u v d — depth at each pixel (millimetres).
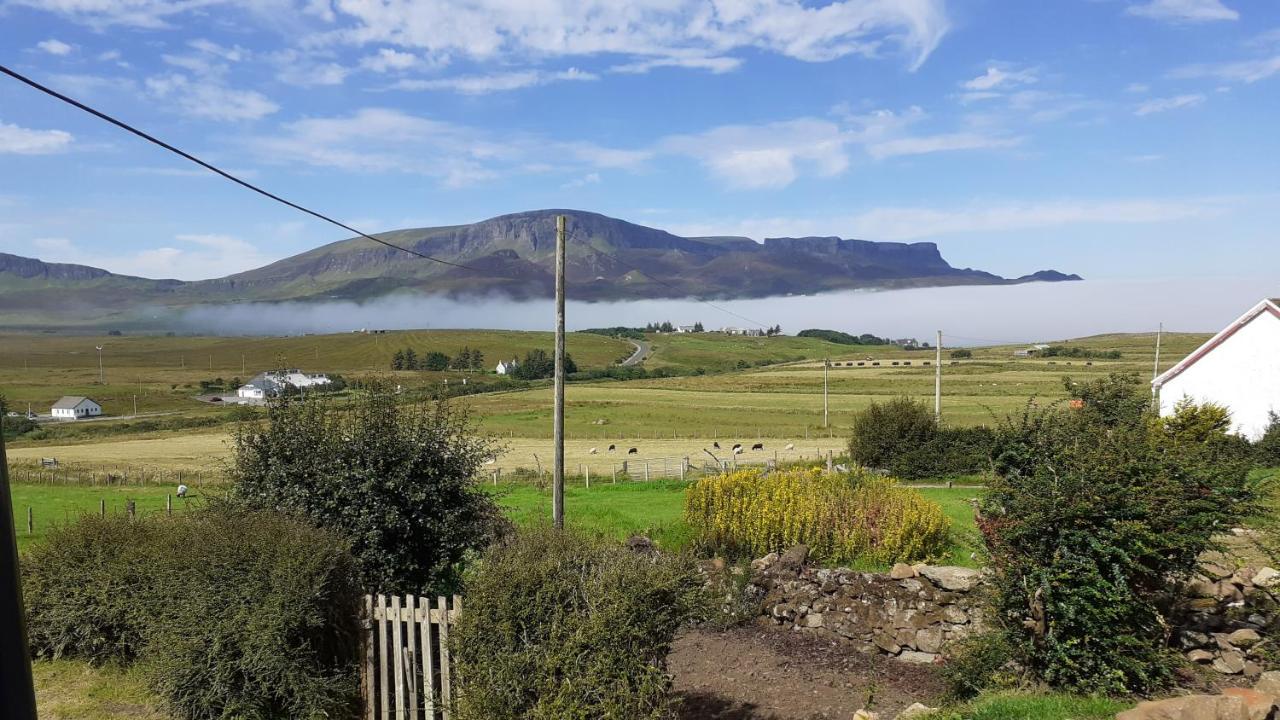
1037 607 8609
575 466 45125
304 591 8352
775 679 10359
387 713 8680
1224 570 10492
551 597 7344
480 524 11992
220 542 8836
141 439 75688
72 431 88375
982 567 9781
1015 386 95812
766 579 12750
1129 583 8398
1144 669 8219
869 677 10297
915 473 30578
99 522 11562
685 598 7520
